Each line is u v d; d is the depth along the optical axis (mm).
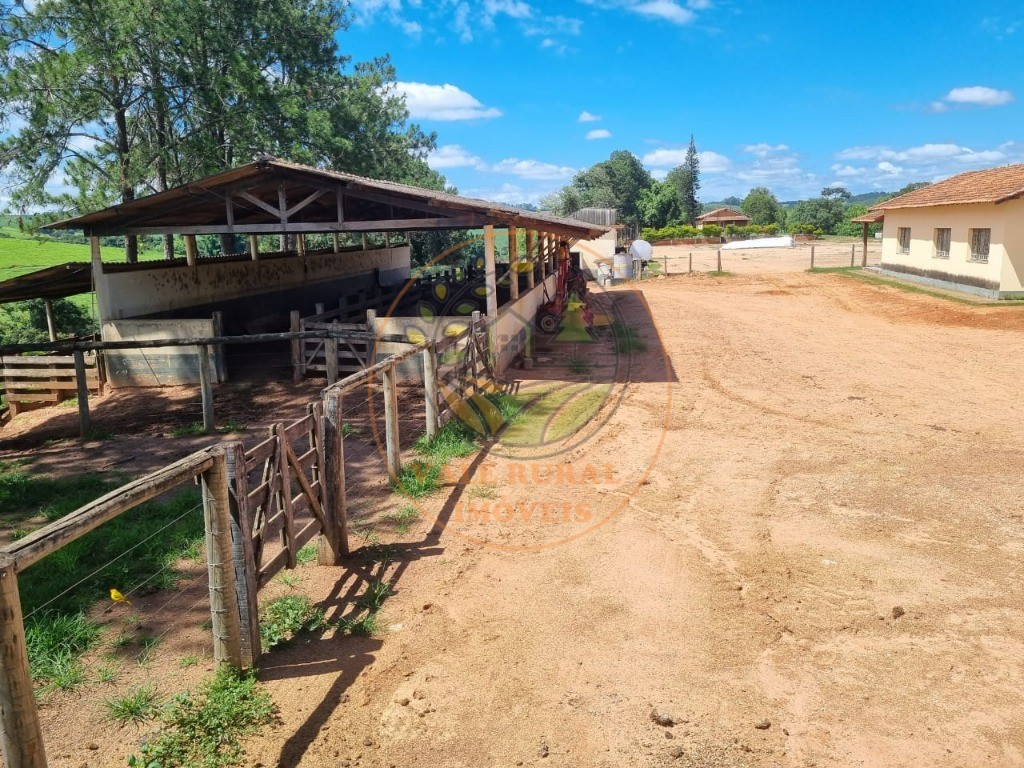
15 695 2697
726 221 82812
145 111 20609
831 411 10500
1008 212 20562
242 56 20672
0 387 14070
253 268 19000
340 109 25609
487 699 4016
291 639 4648
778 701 3980
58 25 17609
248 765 3477
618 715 3867
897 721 3803
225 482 4051
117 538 6301
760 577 5465
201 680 4191
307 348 14078
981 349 15211
